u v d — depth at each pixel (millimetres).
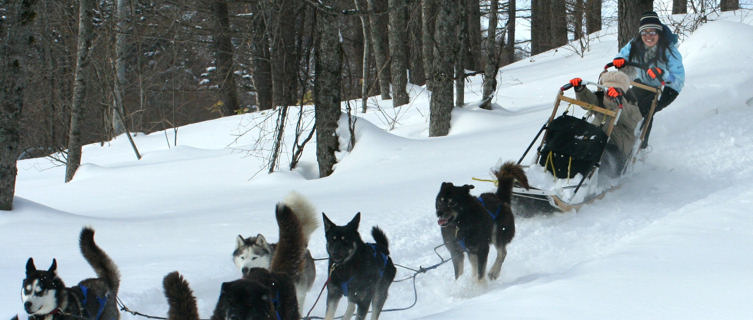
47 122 29641
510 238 6473
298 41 13086
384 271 5359
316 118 13352
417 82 25641
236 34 22234
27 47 8969
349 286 5109
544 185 7777
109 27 20391
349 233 5086
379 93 26891
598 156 7867
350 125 13547
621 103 8172
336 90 13273
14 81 8734
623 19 13773
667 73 9289
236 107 26484
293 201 5656
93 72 23469
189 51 26891
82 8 16547
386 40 22797
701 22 20344
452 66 14414
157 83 26547
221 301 3939
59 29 23125
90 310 4633
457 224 5973
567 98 8570
